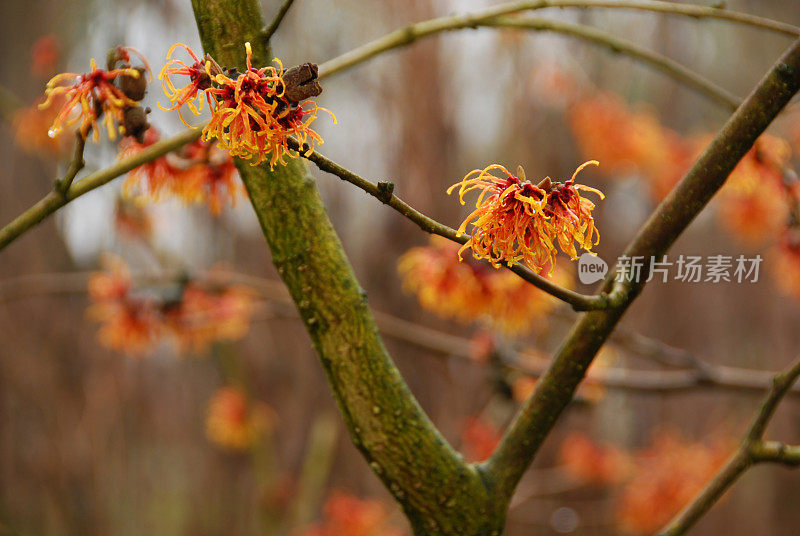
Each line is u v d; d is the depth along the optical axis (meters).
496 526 1.02
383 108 3.51
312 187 1.00
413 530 1.03
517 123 3.77
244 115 0.77
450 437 3.42
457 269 1.64
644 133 3.18
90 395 3.52
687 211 0.97
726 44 4.12
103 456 3.51
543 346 3.20
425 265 1.66
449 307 1.66
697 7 1.41
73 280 2.10
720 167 0.96
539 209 0.79
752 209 2.21
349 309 0.98
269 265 3.47
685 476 2.90
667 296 4.19
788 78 0.93
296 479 3.62
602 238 3.77
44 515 3.39
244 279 2.05
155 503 3.73
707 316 4.26
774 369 4.31
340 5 3.51
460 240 0.85
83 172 2.22
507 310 1.65
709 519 4.29
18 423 3.45
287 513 3.43
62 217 3.16
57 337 3.52
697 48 4.11
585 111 3.23
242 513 3.78
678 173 3.19
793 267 1.81
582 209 0.83
